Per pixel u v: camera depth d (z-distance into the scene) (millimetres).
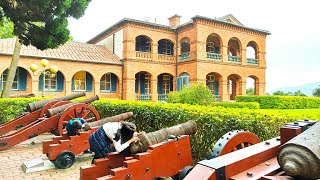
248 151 2328
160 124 6730
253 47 29000
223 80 24938
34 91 19359
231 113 5219
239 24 26891
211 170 1900
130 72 23266
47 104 8109
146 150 3662
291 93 33812
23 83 20109
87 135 5680
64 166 5383
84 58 21891
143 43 26188
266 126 4301
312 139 1846
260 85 27703
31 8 9109
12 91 19672
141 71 24172
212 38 28016
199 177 1871
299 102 18531
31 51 19719
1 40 19906
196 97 13219
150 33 24438
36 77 19484
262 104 19000
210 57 24359
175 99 14781
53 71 14930
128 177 3303
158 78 26547
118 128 3906
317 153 1742
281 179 1904
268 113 5160
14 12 9211
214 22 24344
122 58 23750
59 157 5344
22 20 9664
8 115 11391
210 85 27547
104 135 4031
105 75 23891
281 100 18031
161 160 3592
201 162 2043
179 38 25500
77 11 10367
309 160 1746
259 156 2275
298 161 1785
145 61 23953
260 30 27172
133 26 23547
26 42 10867
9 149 7309
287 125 2504
